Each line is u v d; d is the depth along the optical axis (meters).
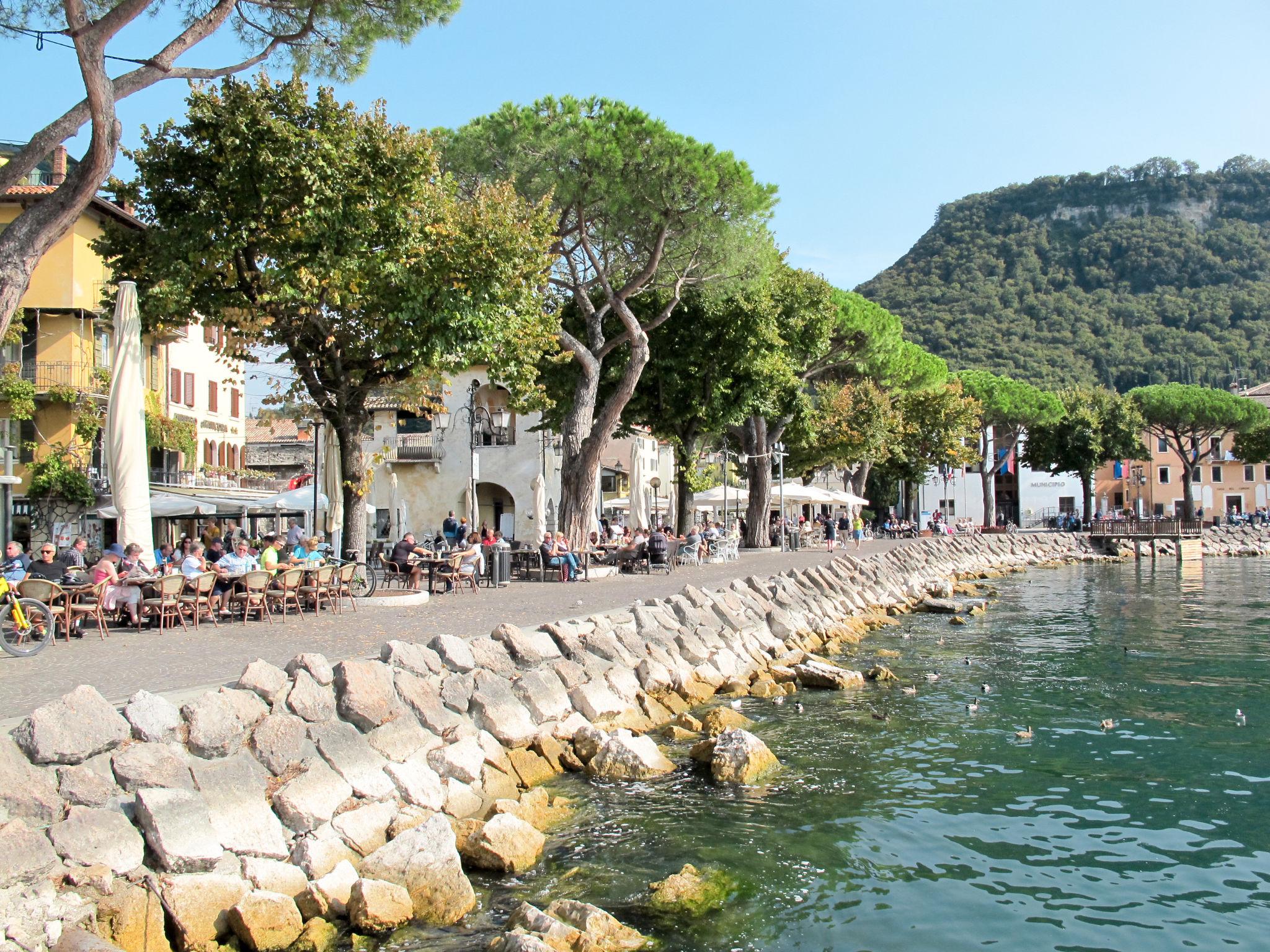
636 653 14.56
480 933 6.69
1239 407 79.38
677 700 14.16
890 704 14.86
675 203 26.34
